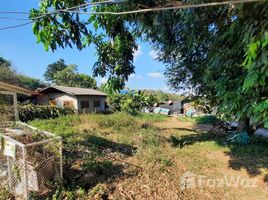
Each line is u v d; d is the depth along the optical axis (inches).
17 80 995.3
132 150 310.2
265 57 73.2
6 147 176.9
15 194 176.1
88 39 189.5
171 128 596.4
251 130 385.1
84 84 1856.5
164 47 328.8
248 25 81.1
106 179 209.2
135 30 185.9
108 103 1035.9
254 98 93.1
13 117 291.6
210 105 368.5
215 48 136.6
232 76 118.5
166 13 144.9
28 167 172.7
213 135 465.4
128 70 200.4
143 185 203.5
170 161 265.7
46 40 126.9
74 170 220.8
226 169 250.4
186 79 419.8
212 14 135.6
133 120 629.0
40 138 200.8
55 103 893.8
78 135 374.6
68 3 120.0
